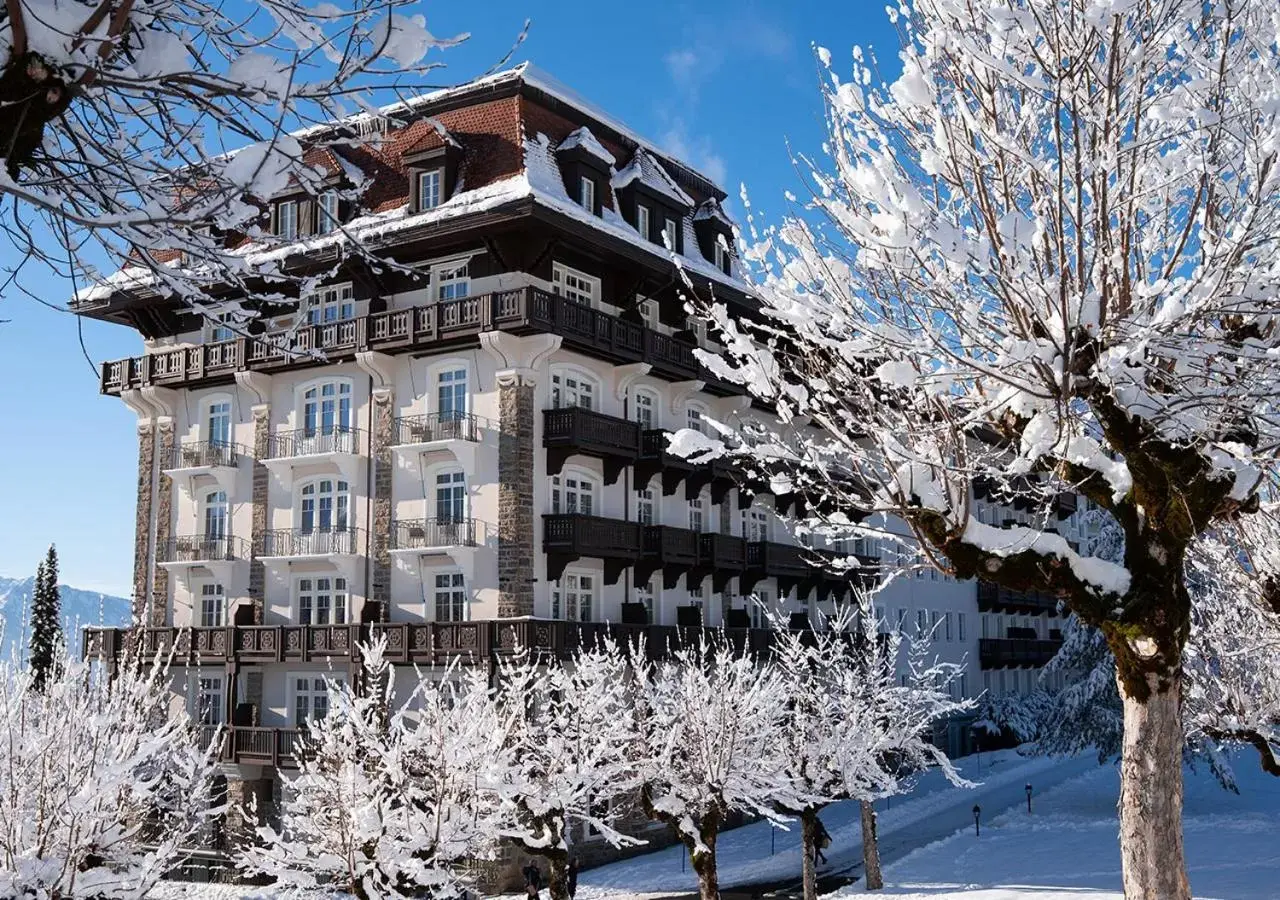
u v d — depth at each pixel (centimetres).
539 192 3338
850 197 993
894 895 2783
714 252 4278
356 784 1942
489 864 3180
